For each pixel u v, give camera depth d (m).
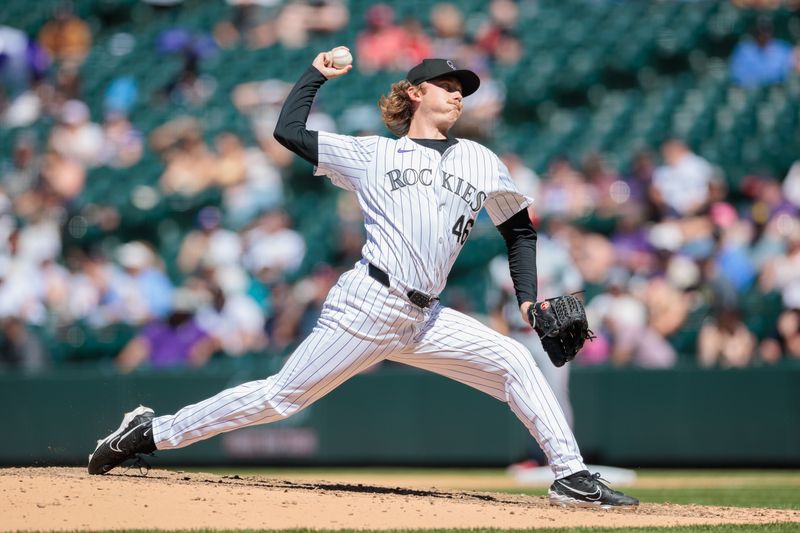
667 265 38.25
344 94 47.03
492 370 16.08
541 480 28.91
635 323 34.47
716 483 28.06
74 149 45.00
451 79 16.14
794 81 49.25
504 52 49.50
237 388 16.23
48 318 36.84
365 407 32.72
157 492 15.42
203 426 16.36
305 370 15.77
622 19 51.25
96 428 32.72
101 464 17.08
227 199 42.41
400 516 14.71
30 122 46.94
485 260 40.41
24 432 33.03
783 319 36.00
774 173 45.19
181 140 45.06
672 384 32.00
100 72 49.75
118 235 42.44
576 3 51.81
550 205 41.16
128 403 32.81
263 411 16.11
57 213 41.75
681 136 46.09
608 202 41.41
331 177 16.03
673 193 41.06
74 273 38.78
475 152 15.98
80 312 37.28
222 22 52.19
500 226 16.84
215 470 32.81
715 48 50.62
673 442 31.86
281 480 18.47
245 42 51.16
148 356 35.28
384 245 15.41
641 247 39.12
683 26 50.69
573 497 15.98
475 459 31.89
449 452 32.06
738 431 31.69
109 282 37.72
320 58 16.14
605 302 34.94
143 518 14.12
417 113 16.20
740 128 46.78
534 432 16.22
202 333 35.47
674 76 49.81
